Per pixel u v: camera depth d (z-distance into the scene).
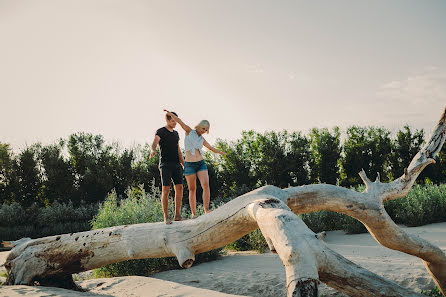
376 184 5.55
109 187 25.19
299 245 3.42
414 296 3.87
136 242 5.75
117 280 7.84
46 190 25.22
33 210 22.23
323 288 6.98
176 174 6.35
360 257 9.41
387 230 5.37
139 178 25.50
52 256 6.49
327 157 23.83
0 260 11.89
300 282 3.20
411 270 7.43
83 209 22.62
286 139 24.22
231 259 10.48
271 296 6.88
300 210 5.46
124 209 11.04
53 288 6.20
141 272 9.38
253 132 24.30
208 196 6.34
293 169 23.67
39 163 25.38
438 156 23.62
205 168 6.43
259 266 9.24
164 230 5.58
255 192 5.13
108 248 6.04
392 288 3.90
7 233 19.77
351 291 3.89
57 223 21.62
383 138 24.34
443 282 5.68
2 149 24.69
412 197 15.77
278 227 3.66
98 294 6.27
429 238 11.50
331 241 13.13
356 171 23.98
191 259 5.32
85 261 6.33
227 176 24.08
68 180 25.38
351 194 5.37
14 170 24.58
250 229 5.01
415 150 23.97
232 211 4.95
